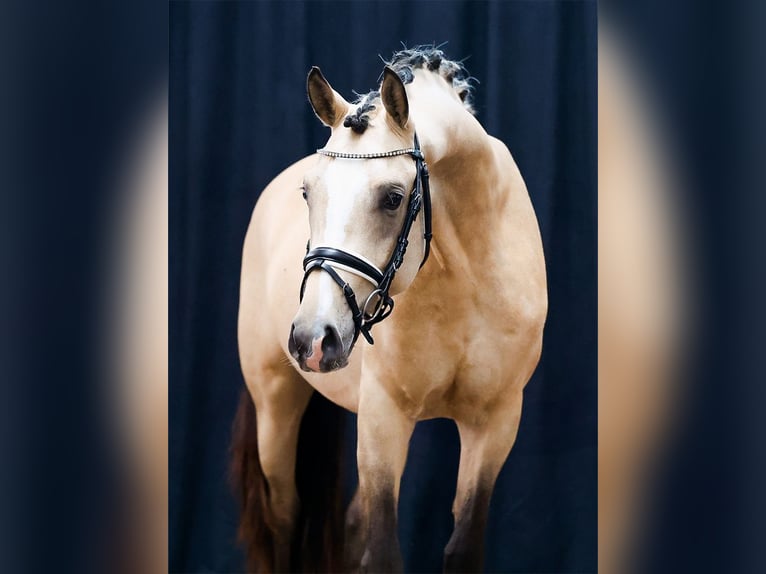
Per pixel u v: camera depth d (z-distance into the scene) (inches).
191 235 80.7
